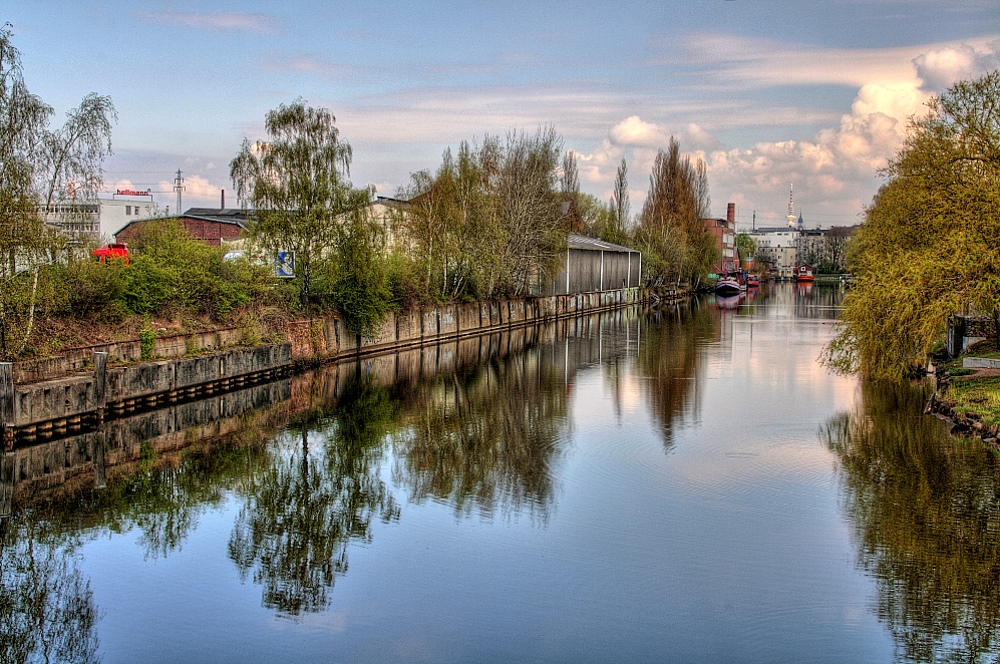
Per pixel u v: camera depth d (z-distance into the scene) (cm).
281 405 3769
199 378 3822
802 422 3275
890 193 3641
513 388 4203
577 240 9988
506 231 7288
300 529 2198
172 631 1653
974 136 3288
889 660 1504
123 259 4028
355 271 5078
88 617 1702
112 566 1964
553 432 3183
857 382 4219
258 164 4856
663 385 4234
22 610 1744
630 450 2883
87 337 3484
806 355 5409
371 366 5019
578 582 1822
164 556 2027
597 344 6175
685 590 1777
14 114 3128
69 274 3519
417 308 6184
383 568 1917
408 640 1595
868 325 3203
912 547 1983
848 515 2180
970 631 1603
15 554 2042
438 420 3444
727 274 16488
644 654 1532
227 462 2839
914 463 2625
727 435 3078
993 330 4150
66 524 2253
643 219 12912
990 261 3006
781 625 1627
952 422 3141
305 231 4872
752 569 1872
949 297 2991
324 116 4944
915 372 4222
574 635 1602
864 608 1688
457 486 2517
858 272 3812
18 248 3088
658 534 2081
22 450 2783
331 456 2900
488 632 1614
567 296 9006
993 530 2064
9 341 3052
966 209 3161
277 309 4731
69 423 3061
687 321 8294
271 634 1623
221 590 1828
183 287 4134
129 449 2981
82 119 3372
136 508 2384
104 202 11219
